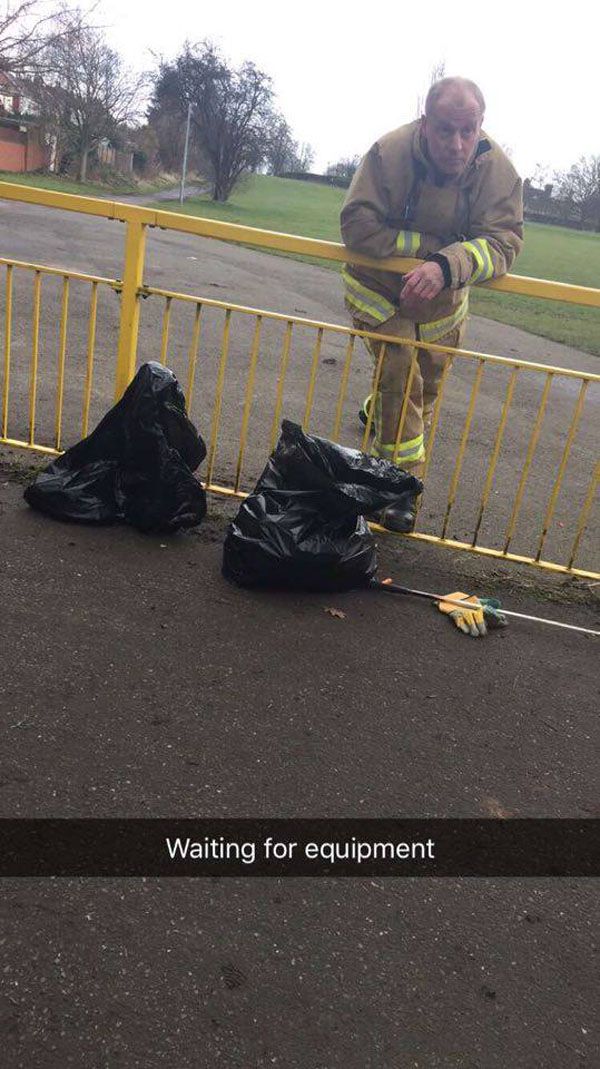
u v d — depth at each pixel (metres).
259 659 3.20
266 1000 1.92
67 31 27.70
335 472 3.62
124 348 4.29
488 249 3.80
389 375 4.16
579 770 2.89
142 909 2.10
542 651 3.58
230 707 2.90
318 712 2.96
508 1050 1.90
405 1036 1.89
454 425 6.85
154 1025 1.83
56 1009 1.83
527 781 2.79
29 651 3.01
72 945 1.97
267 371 7.56
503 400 8.09
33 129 41.16
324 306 12.27
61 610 3.29
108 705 2.80
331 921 2.15
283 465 3.67
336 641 3.40
